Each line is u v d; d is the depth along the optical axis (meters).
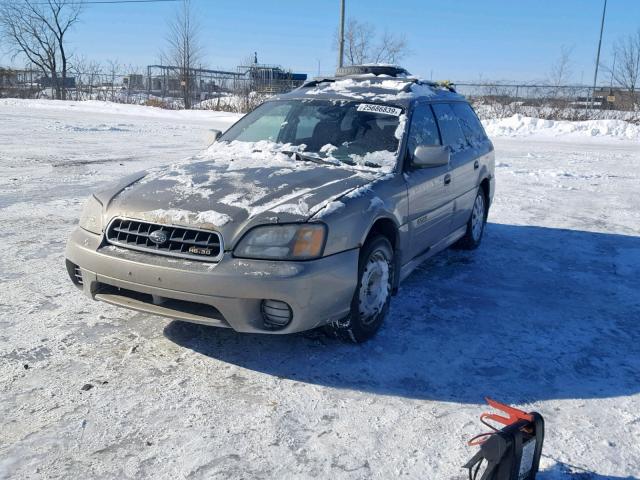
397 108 4.93
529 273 5.71
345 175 4.17
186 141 15.95
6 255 5.54
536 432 2.53
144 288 3.47
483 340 4.14
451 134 5.68
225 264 3.35
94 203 3.91
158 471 2.64
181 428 2.96
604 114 28.67
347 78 5.61
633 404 3.39
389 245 4.13
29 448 2.76
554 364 3.84
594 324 4.52
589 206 8.98
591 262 6.13
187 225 3.47
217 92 36.78
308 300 3.38
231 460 2.73
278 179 3.96
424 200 4.72
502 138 21.67
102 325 4.09
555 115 28.52
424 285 5.25
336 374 3.57
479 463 2.50
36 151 12.84
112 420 3.00
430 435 3.00
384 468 2.73
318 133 4.78
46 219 6.96
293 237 3.41
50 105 31.53
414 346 4.00
